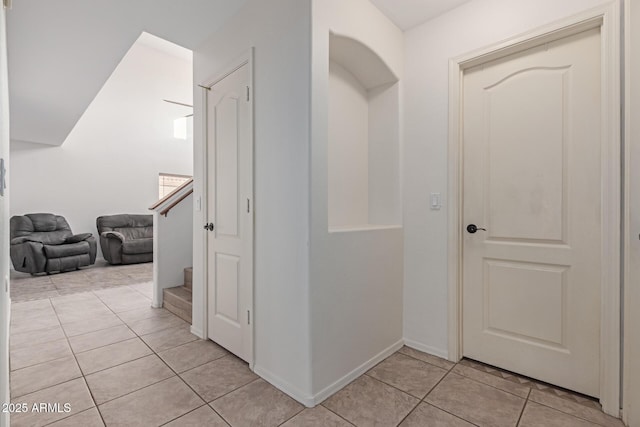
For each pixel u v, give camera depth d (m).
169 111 6.97
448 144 2.13
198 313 2.54
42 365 2.03
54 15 2.16
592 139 1.70
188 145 7.24
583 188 1.73
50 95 3.50
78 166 5.84
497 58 2.01
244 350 2.09
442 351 2.17
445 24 2.16
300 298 1.70
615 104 1.55
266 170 1.91
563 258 1.79
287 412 1.58
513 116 1.96
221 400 1.68
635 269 1.45
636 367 1.44
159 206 3.28
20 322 2.80
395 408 1.62
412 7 2.11
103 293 3.79
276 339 1.84
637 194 1.44
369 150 2.49
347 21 1.87
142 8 2.08
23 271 4.70
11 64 2.84
